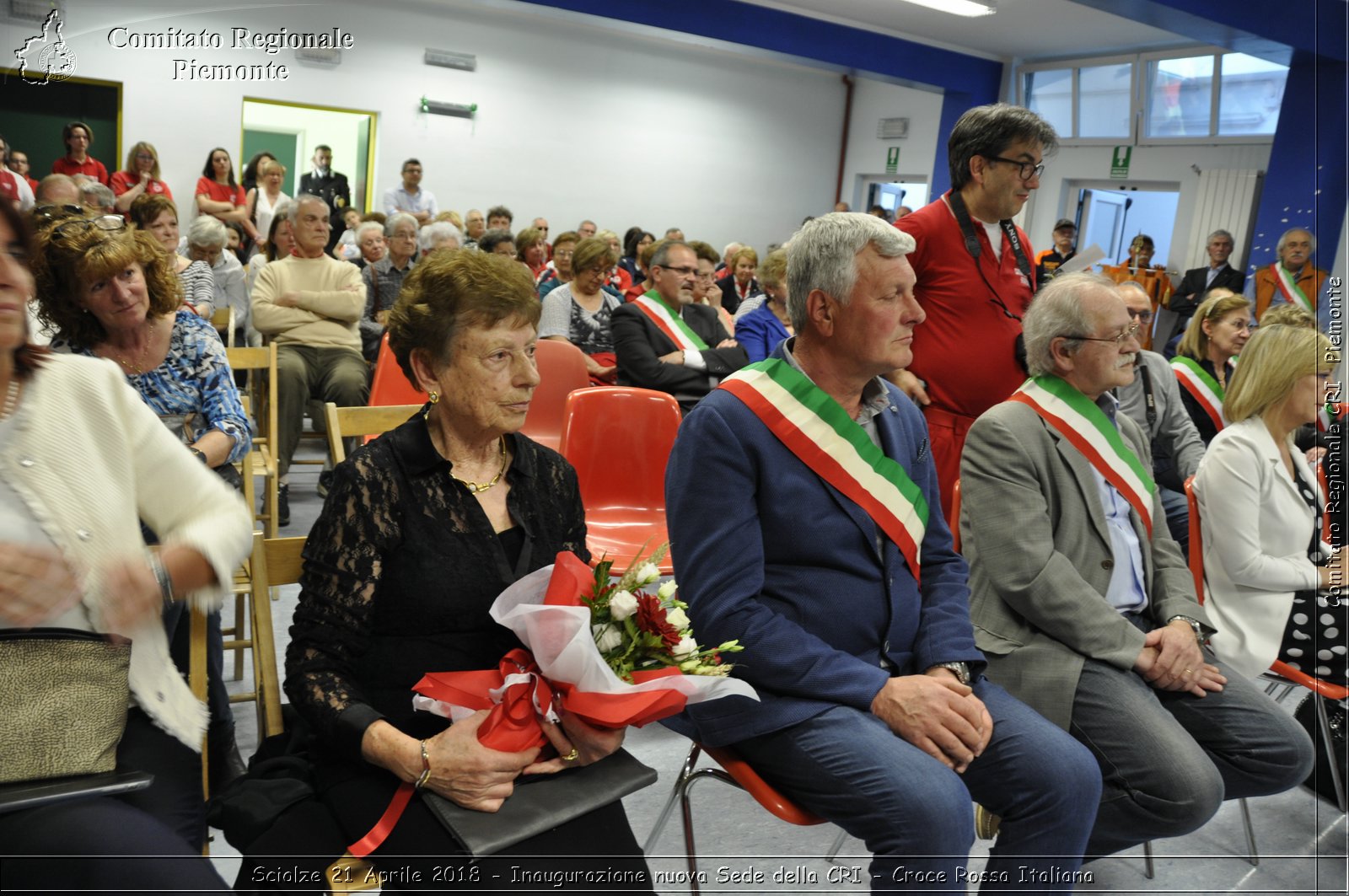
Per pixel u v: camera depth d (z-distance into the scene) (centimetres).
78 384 129
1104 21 925
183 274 475
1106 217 1064
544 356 356
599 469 274
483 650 147
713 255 598
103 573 126
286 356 430
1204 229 956
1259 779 195
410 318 144
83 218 198
